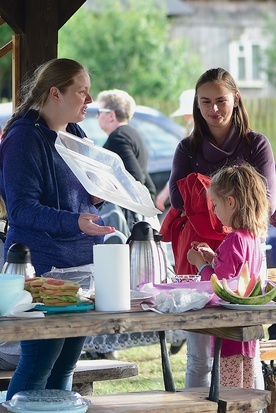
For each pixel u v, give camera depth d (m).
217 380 4.05
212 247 5.06
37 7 6.09
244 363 4.71
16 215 4.30
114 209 7.61
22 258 4.15
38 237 4.45
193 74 23.02
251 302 3.91
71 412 3.78
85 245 4.56
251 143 5.25
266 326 8.51
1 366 4.81
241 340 3.85
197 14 25.50
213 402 4.02
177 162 5.35
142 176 7.93
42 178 4.43
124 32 22.11
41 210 4.25
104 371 4.87
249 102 19.36
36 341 4.16
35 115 4.48
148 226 4.36
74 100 4.48
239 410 4.02
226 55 25.77
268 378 5.05
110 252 3.82
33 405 3.80
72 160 4.21
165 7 24.20
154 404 3.99
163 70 22.27
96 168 4.36
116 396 4.15
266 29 25.92
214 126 5.21
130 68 21.94
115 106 8.17
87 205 4.62
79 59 21.61
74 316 3.68
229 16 25.77
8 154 4.38
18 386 4.20
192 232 5.13
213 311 3.85
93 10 22.34
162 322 3.69
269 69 25.75
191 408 3.96
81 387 4.96
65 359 4.48
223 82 5.17
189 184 5.08
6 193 4.37
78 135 4.91
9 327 3.46
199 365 4.94
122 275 3.83
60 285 3.83
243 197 4.52
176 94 22.19
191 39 25.48
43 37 6.11
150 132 12.09
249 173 4.59
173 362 7.39
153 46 22.23
